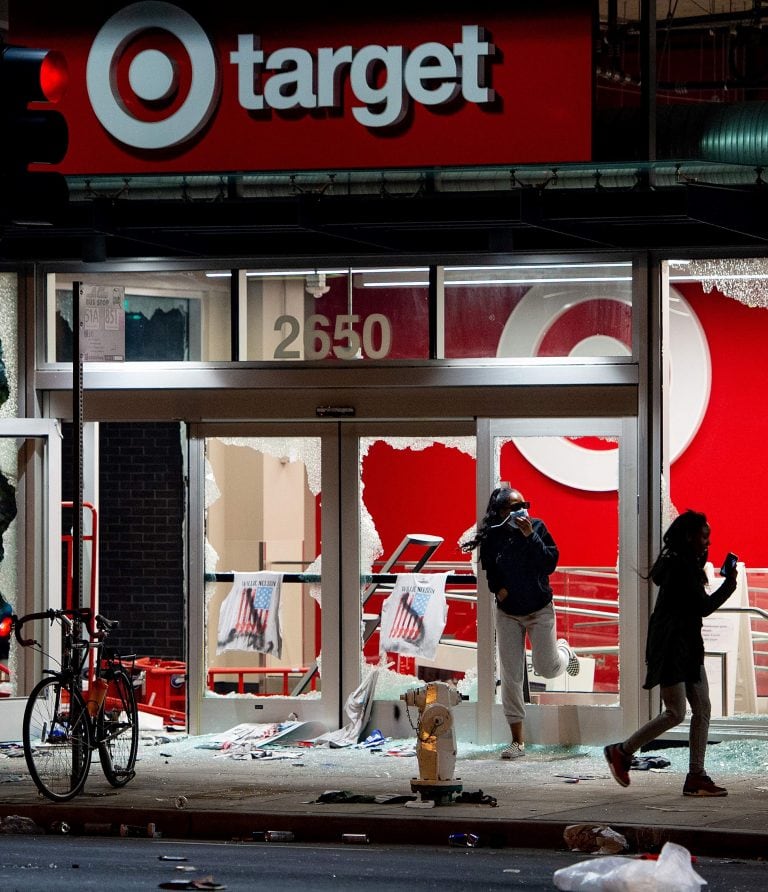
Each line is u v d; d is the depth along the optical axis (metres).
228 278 42.06
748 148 40.47
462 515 41.44
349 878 25.33
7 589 42.50
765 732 39.59
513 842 28.80
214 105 39.88
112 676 34.88
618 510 40.06
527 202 36.59
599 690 40.06
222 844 29.12
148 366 42.12
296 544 42.28
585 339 40.31
